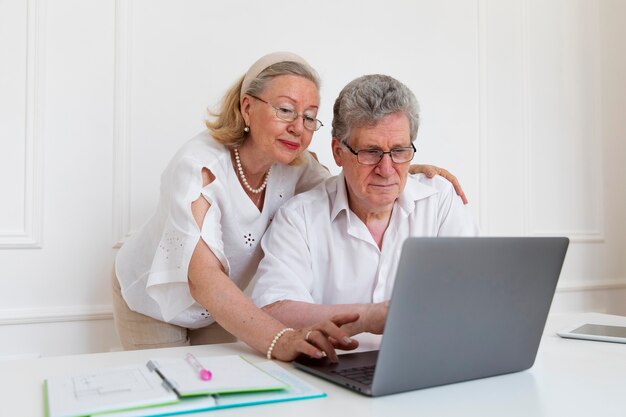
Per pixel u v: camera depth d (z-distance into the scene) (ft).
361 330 4.07
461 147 10.68
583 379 3.23
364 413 2.58
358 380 3.00
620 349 4.01
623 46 12.20
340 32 9.60
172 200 4.76
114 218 8.02
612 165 12.27
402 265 2.67
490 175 10.98
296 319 4.33
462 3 10.71
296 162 5.76
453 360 3.06
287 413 2.56
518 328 3.30
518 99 11.30
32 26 7.61
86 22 7.93
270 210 5.71
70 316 7.77
